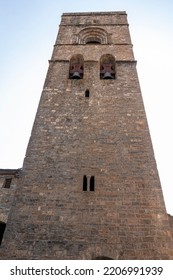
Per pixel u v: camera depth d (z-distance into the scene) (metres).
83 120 18.62
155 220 13.70
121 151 16.75
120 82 21.56
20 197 14.66
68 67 23.38
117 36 27.45
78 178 15.51
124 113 18.95
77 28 29.23
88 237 13.06
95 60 23.88
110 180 15.38
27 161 16.31
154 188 14.94
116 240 12.96
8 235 13.20
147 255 12.47
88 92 20.73
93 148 16.95
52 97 20.33
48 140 17.44
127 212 14.00
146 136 17.53
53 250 12.68
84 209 14.13
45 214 13.95
